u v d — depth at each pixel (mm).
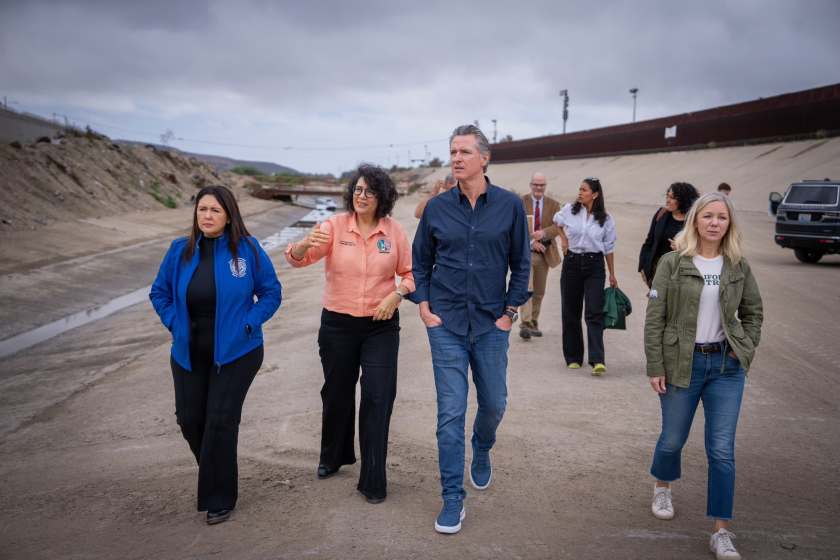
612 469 3969
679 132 56594
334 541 3053
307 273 15391
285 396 5875
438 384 3307
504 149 91062
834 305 9141
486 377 3334
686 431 3217
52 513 3605
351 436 4016
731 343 3055
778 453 4160
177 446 4820
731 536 2920
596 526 3215
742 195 35438
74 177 28703
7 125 30703
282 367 6953
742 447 4273
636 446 4355
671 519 3297
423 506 3482
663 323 3230
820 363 6281
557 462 4090
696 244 3170
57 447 5051
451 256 3277
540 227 7543
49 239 18219
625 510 3402
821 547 2965
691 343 3129
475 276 3250
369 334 3625
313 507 3477
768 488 3645
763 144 46438
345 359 3666
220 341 3367
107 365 8094
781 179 35594
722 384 3113
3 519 3559
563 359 6719
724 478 2961
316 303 10891
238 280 3404
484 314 3279
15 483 4262
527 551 2949
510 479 3830
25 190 23109
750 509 3383
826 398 5277
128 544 3109
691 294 3127
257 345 3549
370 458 3508
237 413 3436
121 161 37531
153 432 5238
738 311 3264
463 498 3232
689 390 3172
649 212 31984
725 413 3066
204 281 3375
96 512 3580
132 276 16031
